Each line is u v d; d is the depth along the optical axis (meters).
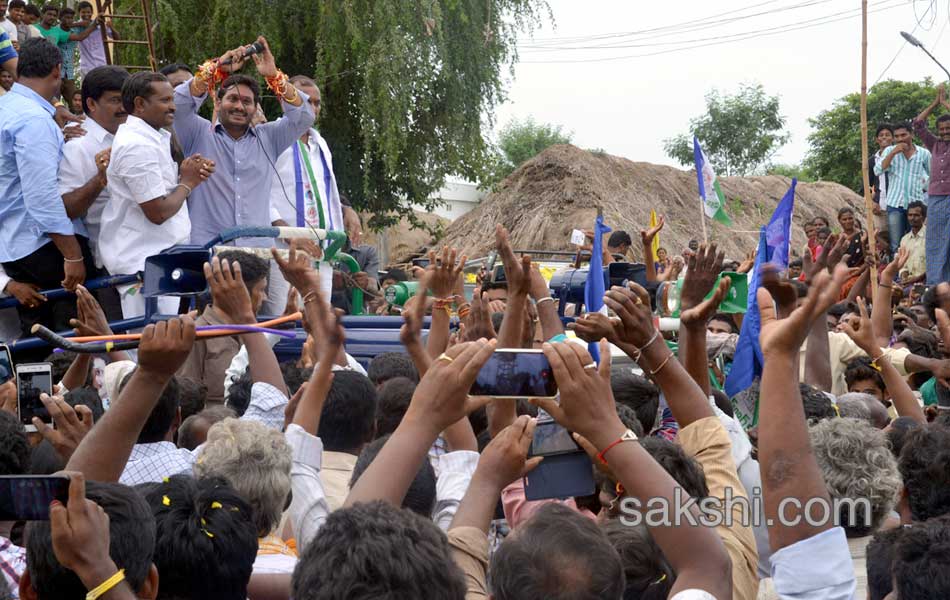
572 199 18.58
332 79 17.05
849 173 26.17
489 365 2.49
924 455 3.33
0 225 6.55
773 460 2.40
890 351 6.12
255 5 16.45
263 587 3.09
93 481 2.37
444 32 17.30
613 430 2.42
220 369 5.59
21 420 3.94
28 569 2.29
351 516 2.17
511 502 3.33
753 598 2.91
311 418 3.18
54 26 12.25
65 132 6.97
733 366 4.77
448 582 2.12
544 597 2.16
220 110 7.48
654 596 2.65
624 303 2.79
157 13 15.96
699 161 6.55
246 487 3.02
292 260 3.30
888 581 2.68
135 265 6.58
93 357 5.20
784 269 4.93
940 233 12.20
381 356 4.99
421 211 25.27
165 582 2.49
